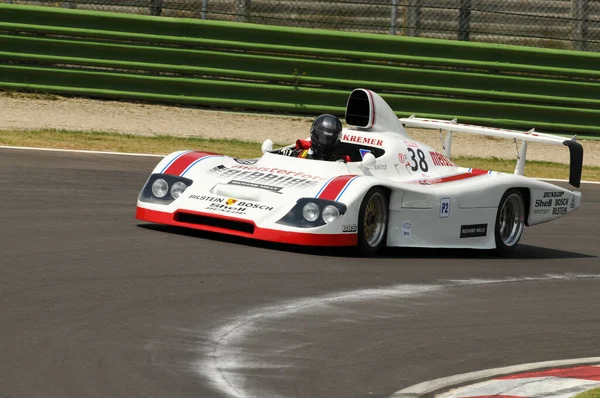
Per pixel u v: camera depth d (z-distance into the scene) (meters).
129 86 61.06
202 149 52.34
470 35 66.31
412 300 24.77
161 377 16.58
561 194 37.16
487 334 22.02
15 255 25.11
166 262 25.88
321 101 62.28
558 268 32.53
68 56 60.16
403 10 66.12
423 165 33.94
